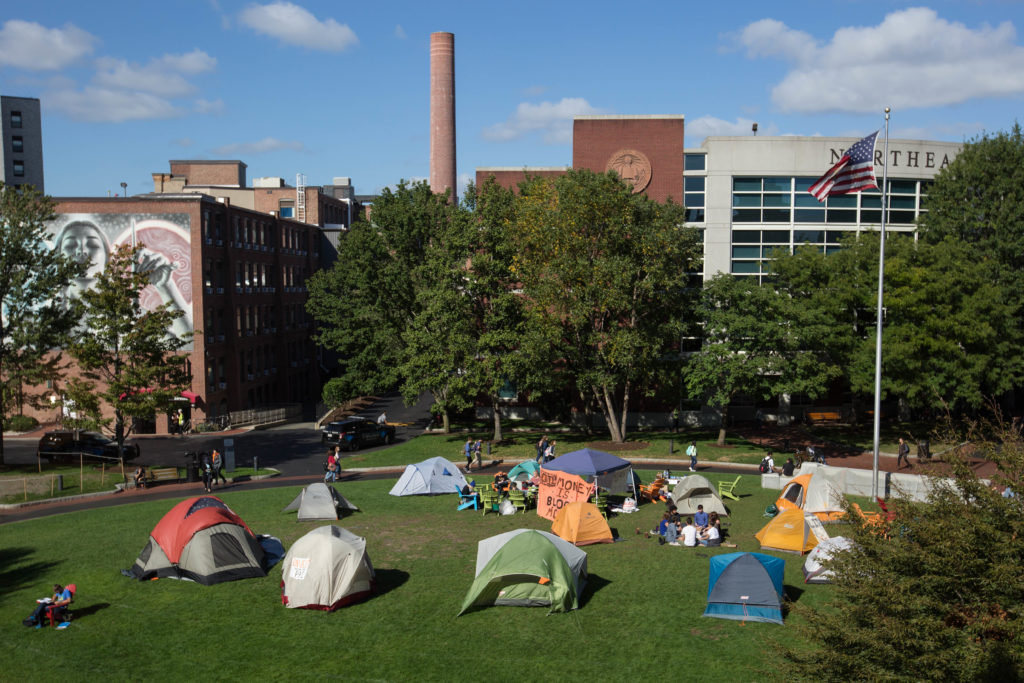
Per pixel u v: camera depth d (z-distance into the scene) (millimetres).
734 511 30953
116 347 41656
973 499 12766
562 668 16984
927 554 11602
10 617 20266
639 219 46375
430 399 77750
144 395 40375
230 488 37469
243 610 20656
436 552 25625
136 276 42781
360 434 49125
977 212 47000
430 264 47750
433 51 79875
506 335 45688
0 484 35406
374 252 54031
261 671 17125
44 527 29266
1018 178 45375
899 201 55219
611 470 31062
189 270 57469
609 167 55656
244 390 66250
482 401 61000
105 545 26562
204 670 17188
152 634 19156
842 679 11523
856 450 44844
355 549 21297
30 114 103438
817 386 41719
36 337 41781
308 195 91375
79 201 56562
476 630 19141
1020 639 10445
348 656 17812
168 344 47562
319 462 44562
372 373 63688
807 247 47250
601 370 45562
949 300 42281
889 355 40812
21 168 103062
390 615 20188
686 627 19000
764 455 43750
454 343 45812
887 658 11070
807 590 21328
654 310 47000
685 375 46375
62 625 19641
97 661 17672
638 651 17703
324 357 93375
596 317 46500
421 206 51281
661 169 55469
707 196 55406
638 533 27750
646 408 56219
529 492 32156
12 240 41844
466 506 32000
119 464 42969
